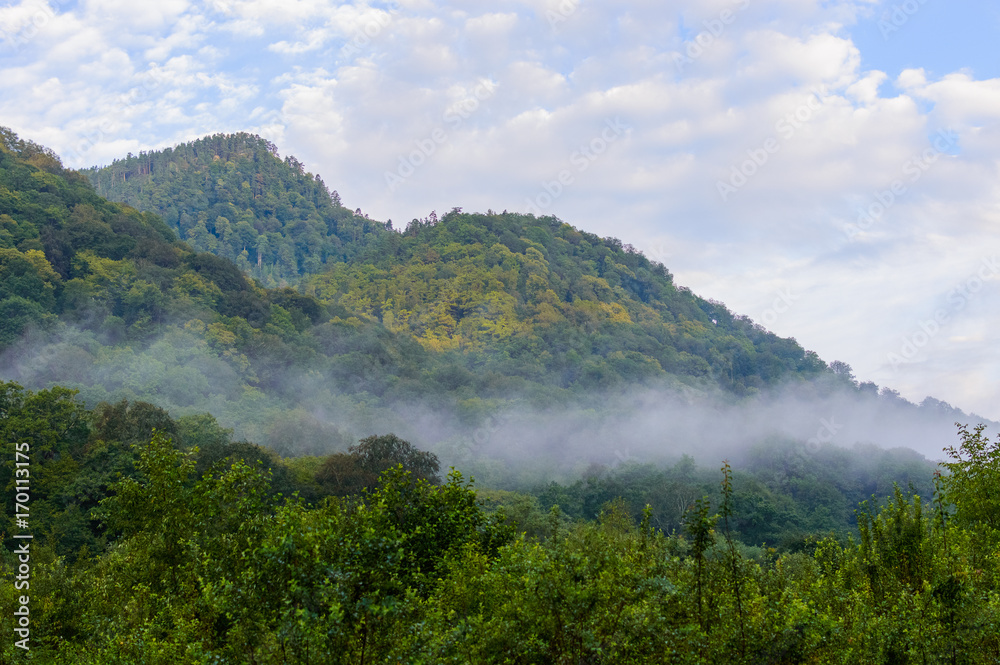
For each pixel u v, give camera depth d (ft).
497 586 49.42
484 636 44.06
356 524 45.03
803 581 60.54
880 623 48.49
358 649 40.01
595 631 41.98
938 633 46.91
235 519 64.23
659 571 51.29
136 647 53.72
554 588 42.93
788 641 46.96
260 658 41.06
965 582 49.73
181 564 63.67
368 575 42.16
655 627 42.88
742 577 51.65
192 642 49.75
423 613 46.26
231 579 51.37
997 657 46.57
